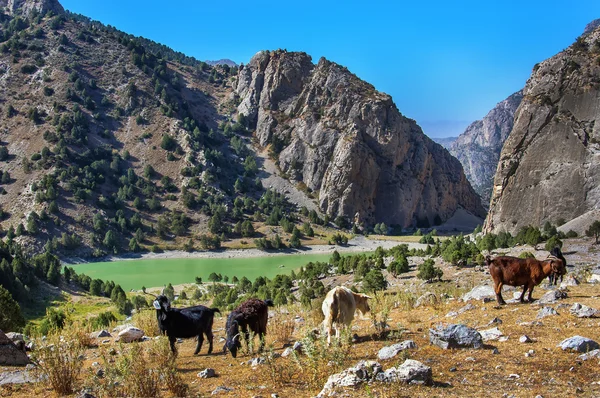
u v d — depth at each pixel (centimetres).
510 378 933
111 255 16350
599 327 1287
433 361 1080
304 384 999
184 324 1474
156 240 17738
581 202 11362
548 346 1145
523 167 12419
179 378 1010
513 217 12225
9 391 1048
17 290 8125
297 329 1886
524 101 13012
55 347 1154
